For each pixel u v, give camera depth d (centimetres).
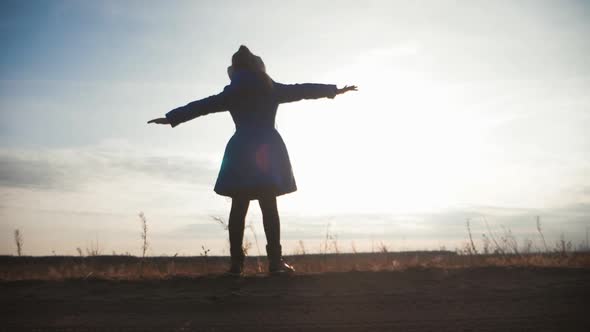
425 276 604
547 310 467
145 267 728
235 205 632
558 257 758
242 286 570
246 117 626
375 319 449
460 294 526
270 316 462
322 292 538
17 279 635
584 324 426
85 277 629
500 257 779
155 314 476
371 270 638
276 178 612
